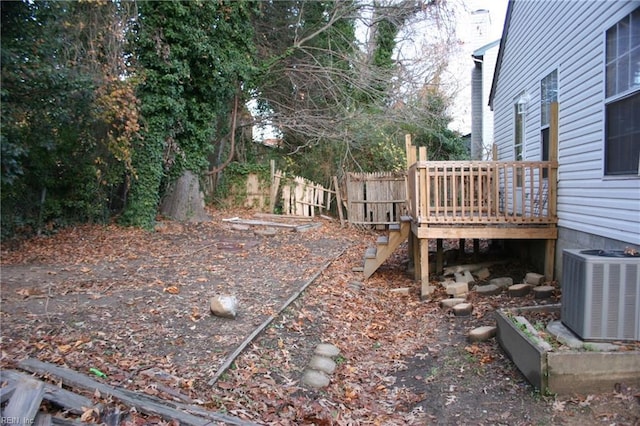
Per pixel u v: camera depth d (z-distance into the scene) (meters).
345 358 4.82
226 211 15.81
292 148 18.72
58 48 8.94
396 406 3.91
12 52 7.88
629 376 3.63
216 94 13.04
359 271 8.70
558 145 7.01
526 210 8.60
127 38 10.88
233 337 4.63
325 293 6.88
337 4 15.91
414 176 7.63
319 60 16.77
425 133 18.62
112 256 8.53
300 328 5.30
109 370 3.62
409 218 8.30
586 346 3.85
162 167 12.48
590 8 5.87
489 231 7.06
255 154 18.95
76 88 8.78
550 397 3.68
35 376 3.35
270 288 6.66
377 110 16.95
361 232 14.40
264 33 16.20
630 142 4.94
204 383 3.64
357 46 17.25
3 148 7.79
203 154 13.55
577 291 4.06
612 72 5.30
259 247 10.20
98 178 11.50
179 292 6.12
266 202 16.53
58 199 11.12
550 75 7.62
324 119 16.67
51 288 6.07
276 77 16.78
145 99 11.47
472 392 4.04
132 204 11.87
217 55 12.43
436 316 6.33
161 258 8.50
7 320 4.66
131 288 6.21
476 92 17.52
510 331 4.50
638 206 4.72
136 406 3.04
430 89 17.97
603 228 5.52
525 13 9.06
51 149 9.76
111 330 4.54
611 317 3.90
